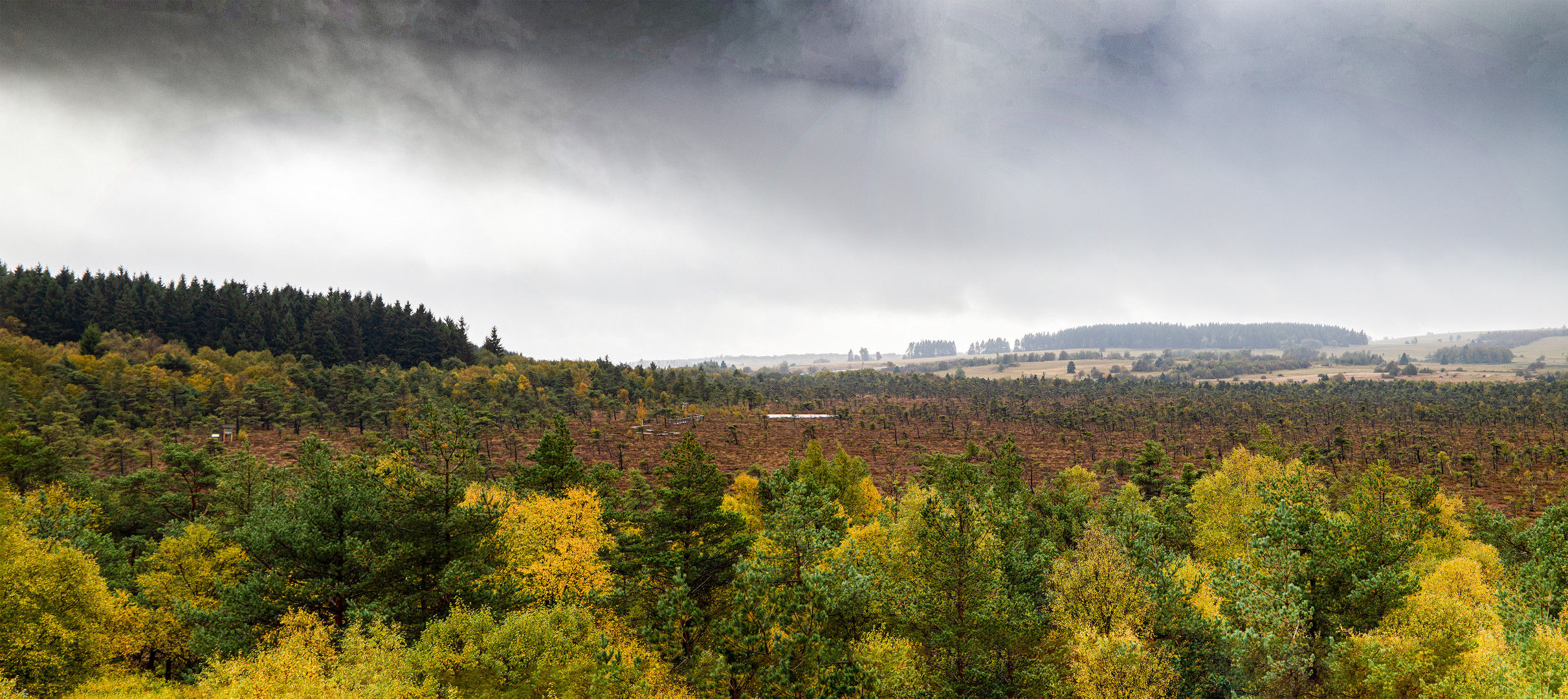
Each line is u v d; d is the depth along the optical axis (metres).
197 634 24.39
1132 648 23.86
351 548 25.31
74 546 33.44
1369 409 172.38
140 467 74.31
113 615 28.03
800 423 168.75
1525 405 174.00
